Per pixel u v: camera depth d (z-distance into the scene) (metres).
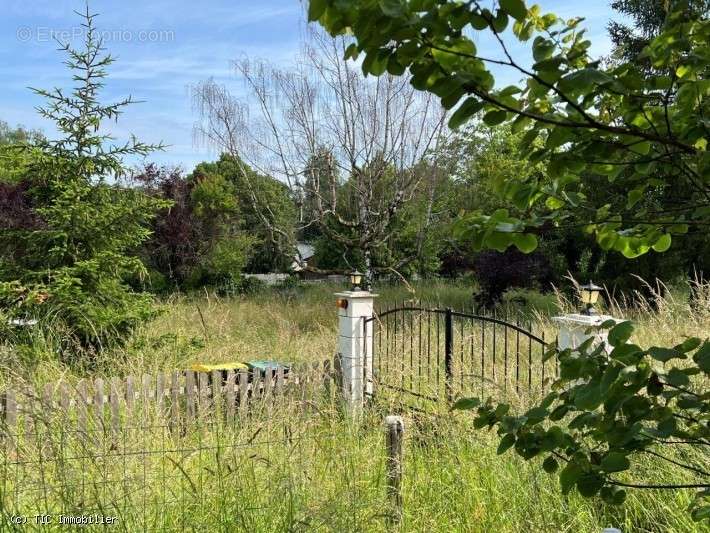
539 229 1.74
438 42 1.33
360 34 1.30
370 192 13.70
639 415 1.57
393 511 3.85
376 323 8.56
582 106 1.46
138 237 8.84
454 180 18.34
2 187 10.88
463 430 4.80
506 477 4.23
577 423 1.66
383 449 4.78
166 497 3.71
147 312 8.40
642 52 1.48
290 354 9.01
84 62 8.03
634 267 13.50
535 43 1.38
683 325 6.06
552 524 3.77
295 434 4.47
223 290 18.69
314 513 3.48
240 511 3.49
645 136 1.44
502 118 1.47
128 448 4.09
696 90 1.48
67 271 7.81
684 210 1.75
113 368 7.05
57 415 4.03
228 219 21.03
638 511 3.83
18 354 5.42
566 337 4.57
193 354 8.51
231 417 5.42
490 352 7.76
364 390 6.76
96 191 8.44
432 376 7.15
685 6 1.41
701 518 1.67
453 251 20.11
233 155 14.74
